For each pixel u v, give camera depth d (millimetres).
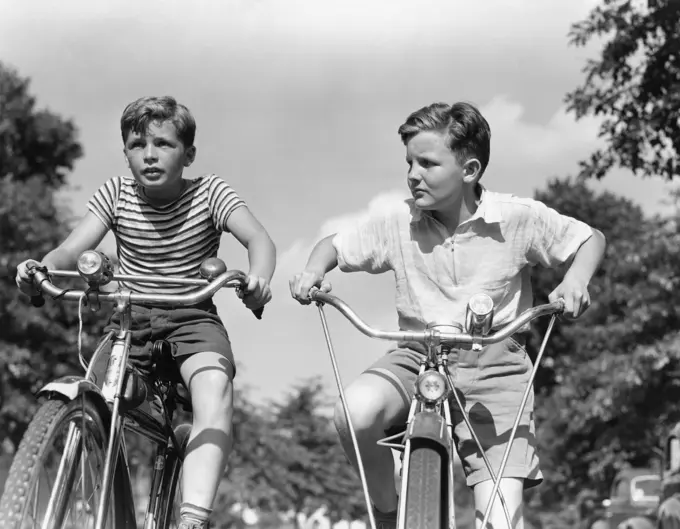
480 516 5047
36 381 31922
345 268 5457
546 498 46281
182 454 5137
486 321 4547
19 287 4766
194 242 5383
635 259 33031
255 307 4840
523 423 5141
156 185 5207
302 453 44500
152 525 4965
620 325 33156
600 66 15750
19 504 3967
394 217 5371
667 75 15492
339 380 4926
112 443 4395
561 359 46562
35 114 40125
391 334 4668
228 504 40625
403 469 4285
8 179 35656
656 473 18391
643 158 15594
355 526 46938
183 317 5172
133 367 4805
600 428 37781
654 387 32375
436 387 4512
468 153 5066
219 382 4969
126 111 5203
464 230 5227
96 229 5422
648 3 15320
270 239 5254
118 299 4621
